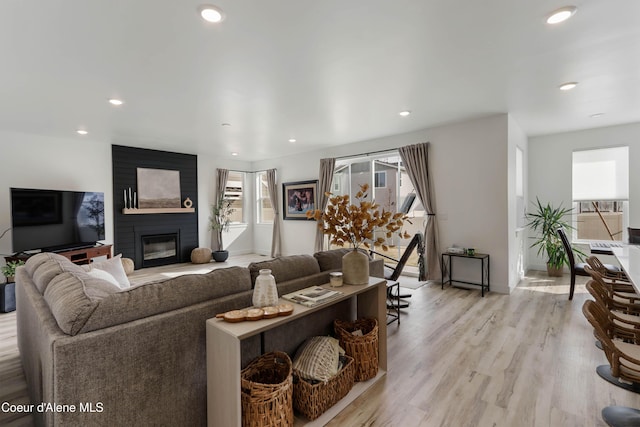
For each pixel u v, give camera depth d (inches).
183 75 109.6
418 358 98.2
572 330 117.6
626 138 184.7
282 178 287.1
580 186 204.7
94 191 214.8
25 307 76.7
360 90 126.6
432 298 160.1
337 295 75.8
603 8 74.5
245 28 81.4
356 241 87.7
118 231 226.7
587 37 87.8
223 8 72.8
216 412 58.7
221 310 64.6
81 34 82.5
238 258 289.3
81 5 70.3
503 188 164.1
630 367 59.8
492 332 117.2
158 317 55.5
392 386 83.3
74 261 190.1
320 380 70.8
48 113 149.9
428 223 188.1
